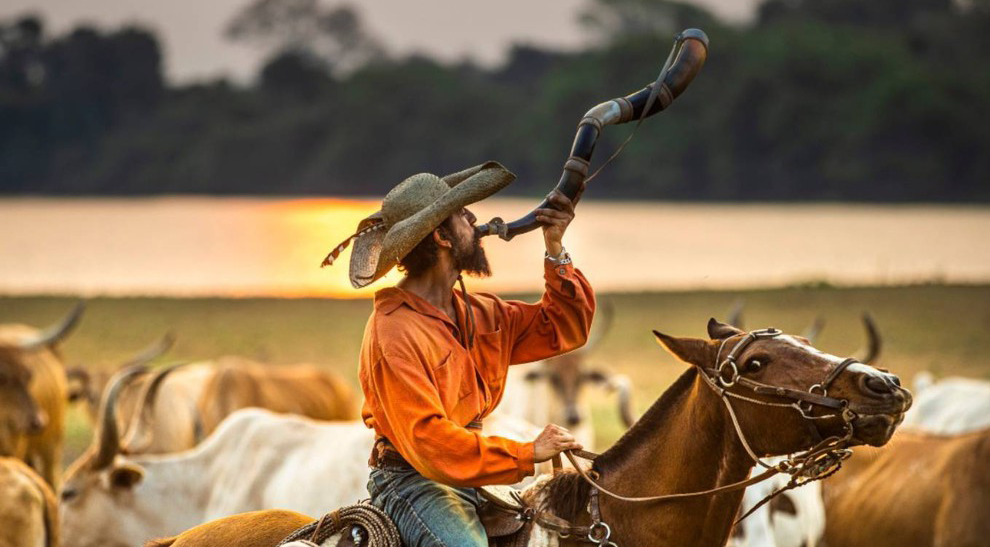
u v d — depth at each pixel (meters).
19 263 173.62
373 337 16.92
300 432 31.11
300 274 163.00
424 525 16.73
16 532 27.94
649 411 17.70
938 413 42.69
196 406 44.72
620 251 179.75
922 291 107.94
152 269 167.38
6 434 40.84
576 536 17.08
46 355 47.75
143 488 30.45
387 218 17.52
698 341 17.17
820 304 102.44
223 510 30.22
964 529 29.19
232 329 97.94
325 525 17.45
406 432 16.34
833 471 16.50
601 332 51.88
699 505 16.98
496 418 29.20
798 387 16.22
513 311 18.42
